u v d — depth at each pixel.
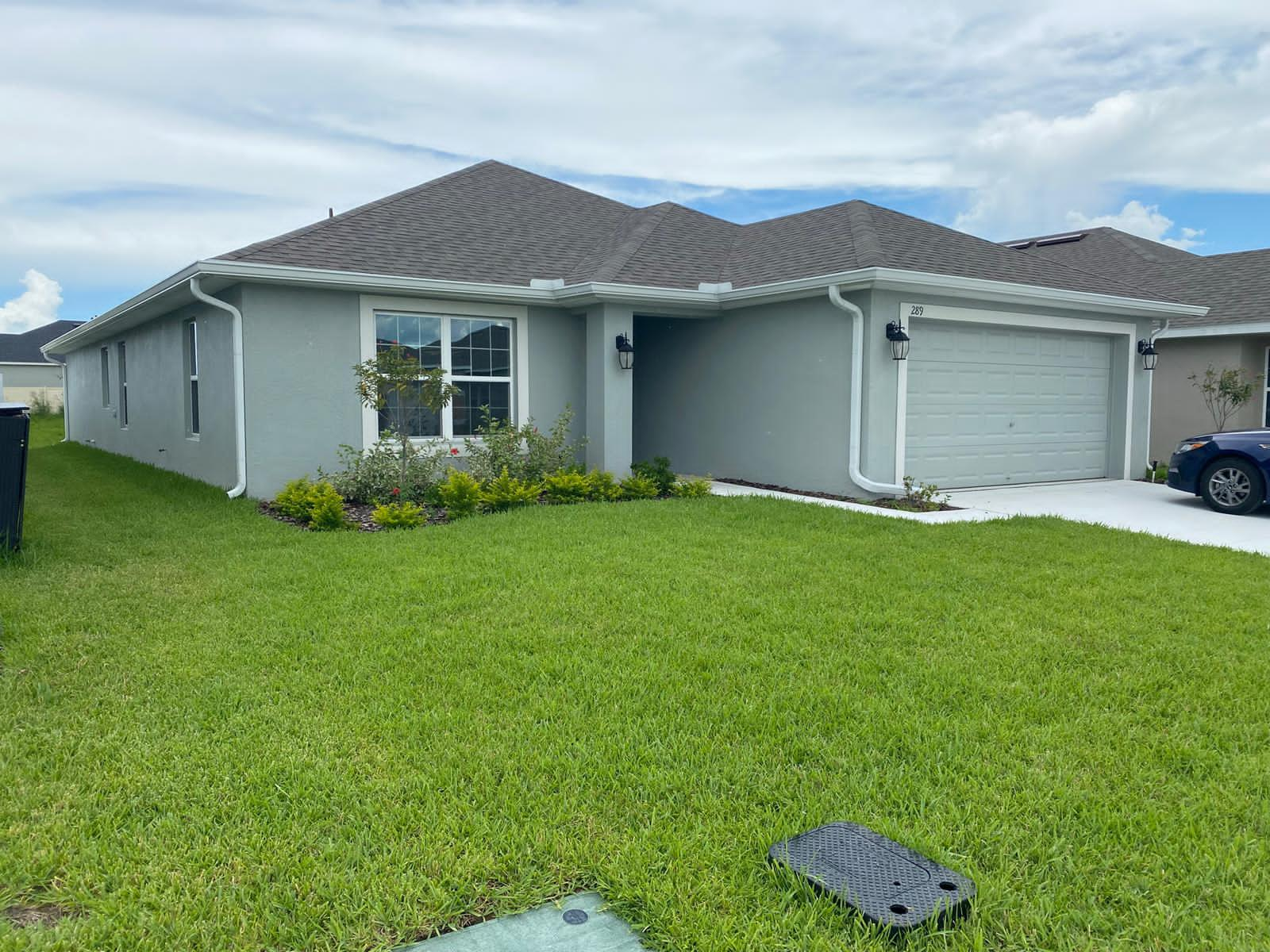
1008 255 12.91
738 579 6.22
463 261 11.57
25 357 41.59
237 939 2.34
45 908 2.50
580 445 11.76
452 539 7.75
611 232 13.93
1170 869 2.67
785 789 3.18
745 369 12.31
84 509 9.94
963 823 2.92
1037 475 12.51
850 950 2.29
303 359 10.27
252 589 5.99
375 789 3.15
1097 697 4.08
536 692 4.12
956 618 5.34
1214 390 13.85
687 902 2.49
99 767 3.33
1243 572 6.68
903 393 10.80
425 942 2.36
